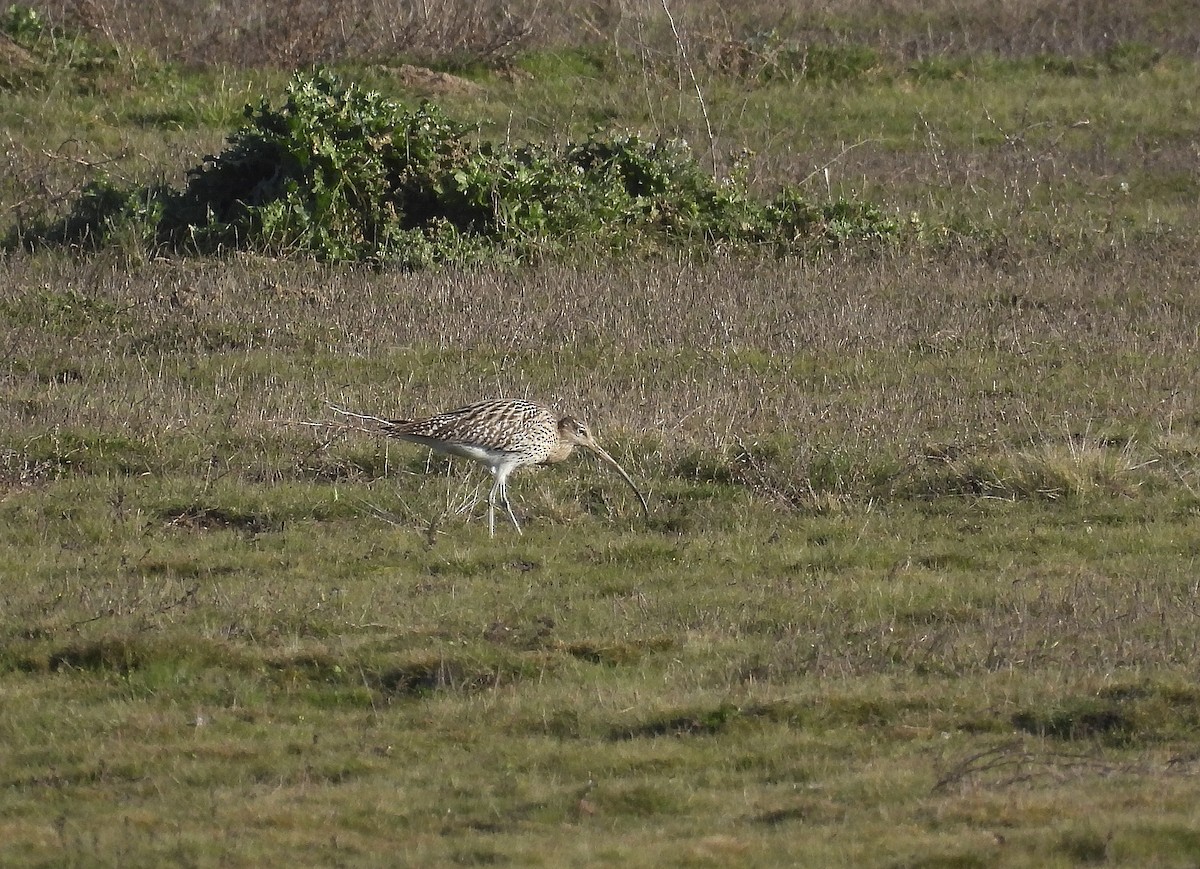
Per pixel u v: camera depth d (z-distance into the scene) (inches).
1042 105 1505.9
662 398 818.8
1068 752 450.0
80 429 740.7
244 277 984.3
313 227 1042.7
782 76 1529.3
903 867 371.9
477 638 533.0
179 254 1040.8
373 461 727.1
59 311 914.1
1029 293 1023.6
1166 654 518.9
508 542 648.4
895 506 701.9
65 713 476.7
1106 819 393.4
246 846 389.1
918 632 543.5
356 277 1005.8
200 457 727.1
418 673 509.4
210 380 833.5
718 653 525.7
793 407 808.9
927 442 756.6
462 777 437.7
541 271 1039.0
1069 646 527.5
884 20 1718.8
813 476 719.7
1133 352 912.9
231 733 467.2
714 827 403.9
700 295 999.0
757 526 674.2
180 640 517.0
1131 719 466.3
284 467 723.4
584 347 898.1
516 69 1489.9
